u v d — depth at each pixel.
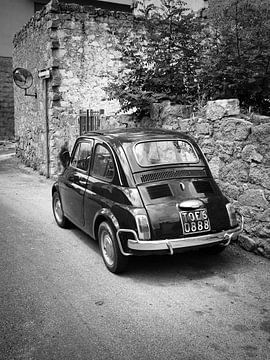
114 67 13.22
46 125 13.05
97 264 5.34
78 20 12.53
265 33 7.03
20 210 8.52
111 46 13.10
